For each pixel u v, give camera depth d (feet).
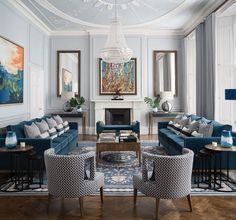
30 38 19.88
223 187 10.58
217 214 8.25
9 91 15.60
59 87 25.61
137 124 20.70
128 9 18.72
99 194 10.02
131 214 8.29
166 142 16.62
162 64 25.67
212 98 17.30
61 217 8.09
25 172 12.09
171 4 17.75
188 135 14.67
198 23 20.93
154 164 8.02
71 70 25.62
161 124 19.97
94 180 8.67
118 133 16.65
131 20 21.53
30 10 18.76
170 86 25.81
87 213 8.38
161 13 19.70
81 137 23.65
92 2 17.21
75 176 8.05
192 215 8.18
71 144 17.44
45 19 21.16
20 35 17.71
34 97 21.04
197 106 20.53
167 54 25.66
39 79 22.48
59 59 25.54
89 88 25.59
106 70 25.38
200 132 13.24
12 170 11.96
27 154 10.52
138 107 25.22
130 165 14.19
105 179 11.84
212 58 17.25
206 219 7.89
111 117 25.58
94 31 24.88
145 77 25.54
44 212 8.46
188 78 24.34
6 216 8.16
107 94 25.46
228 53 17.57
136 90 25.41
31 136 12.92
